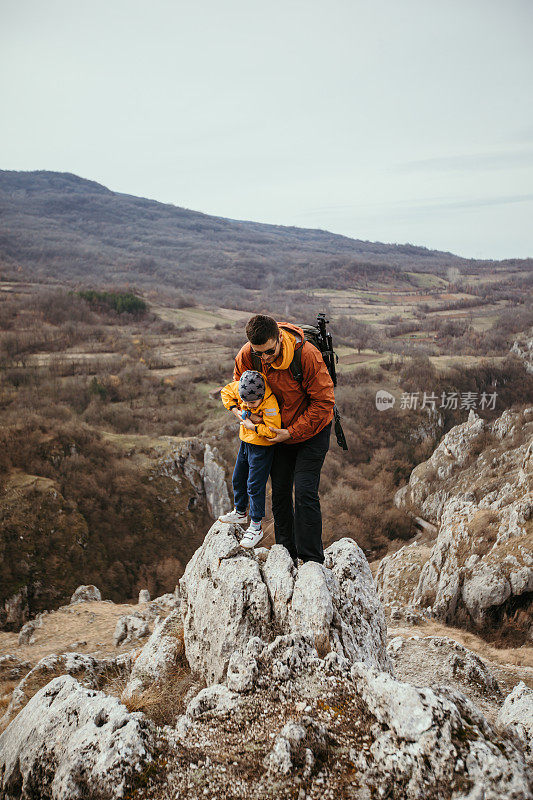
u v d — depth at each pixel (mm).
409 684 4262
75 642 26609
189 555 77812
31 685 13062
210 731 4492
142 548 74875
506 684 15320
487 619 31922
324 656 5121
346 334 167125
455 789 3568
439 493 81062
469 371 126688
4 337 143375
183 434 102500
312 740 4105
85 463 80688
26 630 29734
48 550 66938
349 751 4082
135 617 25812
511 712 5039
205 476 89312
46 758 4711
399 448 100312
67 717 4977
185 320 195500
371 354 143500
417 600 38719
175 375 131375
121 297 189625
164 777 4094
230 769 4094
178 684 6008
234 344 166000
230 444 96000
